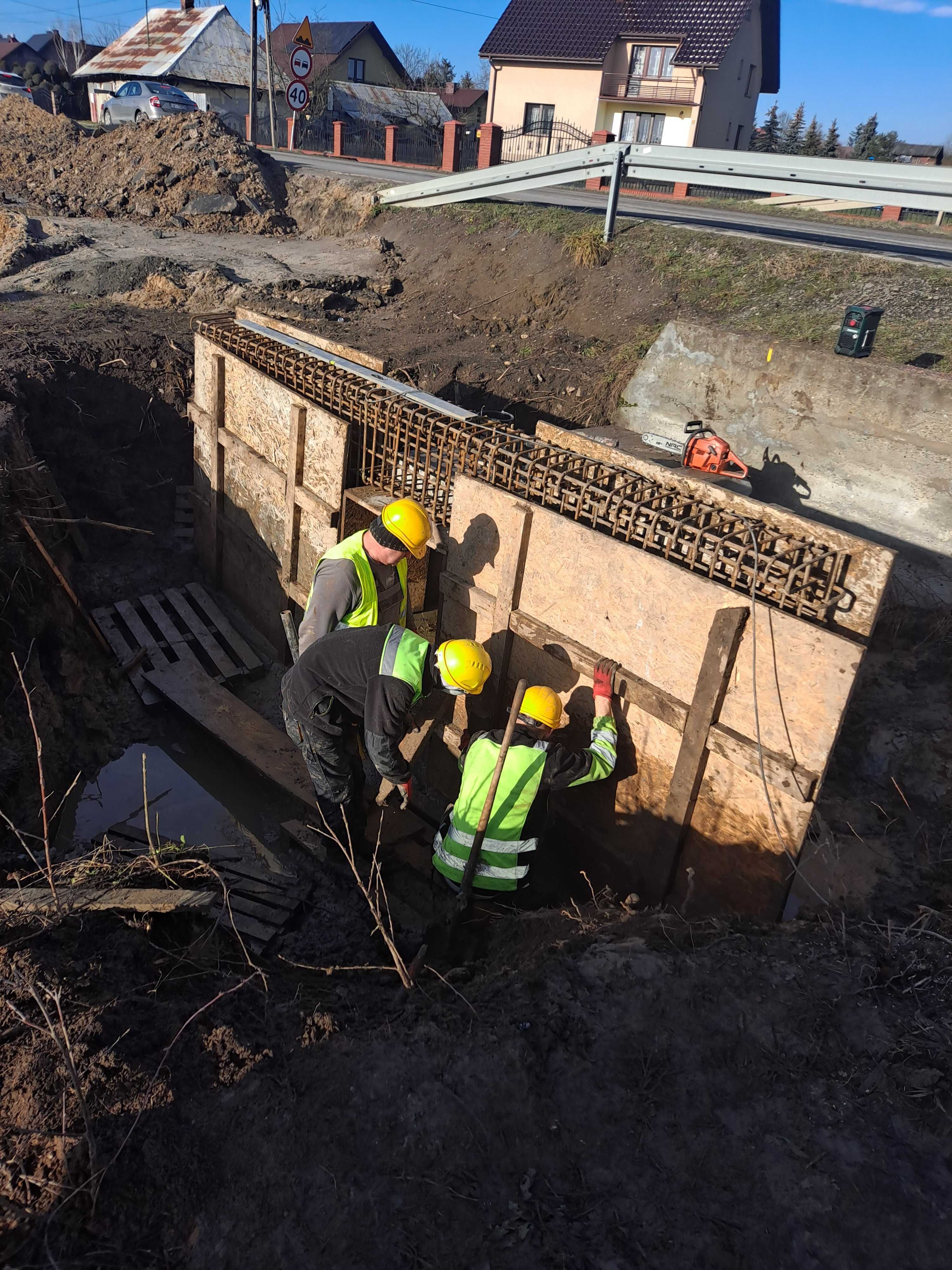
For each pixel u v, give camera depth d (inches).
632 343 361.7
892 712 192.2
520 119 1109.7
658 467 174.7
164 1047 107.5
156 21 1347.2
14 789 173.8
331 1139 100.4
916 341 294.7
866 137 1871.3
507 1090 107.3
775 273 378.0
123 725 230.5
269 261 521.3
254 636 275.0
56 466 300.7
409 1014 120.3
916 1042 112.4
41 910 123.3
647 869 161.2
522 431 343.9
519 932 149.4
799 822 132.6
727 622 132.5
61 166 681.6
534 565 168.6
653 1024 115.9
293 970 141.4
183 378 335.6
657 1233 92.6
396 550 164.2
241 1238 90.7
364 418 207.6
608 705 157.9
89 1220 88.7
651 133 1065.5
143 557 302.0
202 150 632.4
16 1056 101.6
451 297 473.7
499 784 149.9
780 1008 117.7
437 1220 93.3
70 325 363.3
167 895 129.2
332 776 171.2
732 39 997.8
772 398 267.6
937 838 165.2
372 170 768.3
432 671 159.9
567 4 1079.0
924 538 235.9
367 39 1577.3
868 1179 97.4
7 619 199.9
